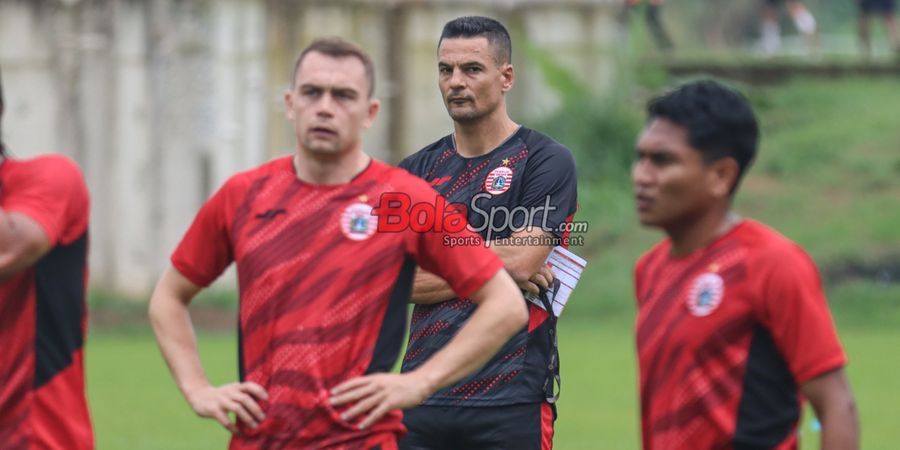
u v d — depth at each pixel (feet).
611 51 254.47
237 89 214.28
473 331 53.72
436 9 233.14
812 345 47.96
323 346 52.70
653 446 50.78
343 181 54.44
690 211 50.29
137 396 141.49
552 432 73.05
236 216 55.01
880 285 215.31
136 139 212.64
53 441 58.03
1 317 57.31
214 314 204.44
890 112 278.87
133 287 213.66
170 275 56.49
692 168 49.80
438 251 54.39
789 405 49.47
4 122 213.25
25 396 57.47
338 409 52.47
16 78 213.25
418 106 233.55
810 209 238.68
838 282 216.54
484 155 73.31
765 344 49.06
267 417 52.85
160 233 214.07
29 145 213.87
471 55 71.72
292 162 55.72
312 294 53.06
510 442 70.13
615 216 238.07
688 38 500.74
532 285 70.54
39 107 214.28
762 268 48.75
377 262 53.47
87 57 213.05
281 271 53.36
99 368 161.68
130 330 198.08
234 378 146.61
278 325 53.11
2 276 56.54
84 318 59.98
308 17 221.25
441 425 70.69
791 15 395.75
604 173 245.65
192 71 213.05
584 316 211.00
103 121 214.48
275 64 219.41
